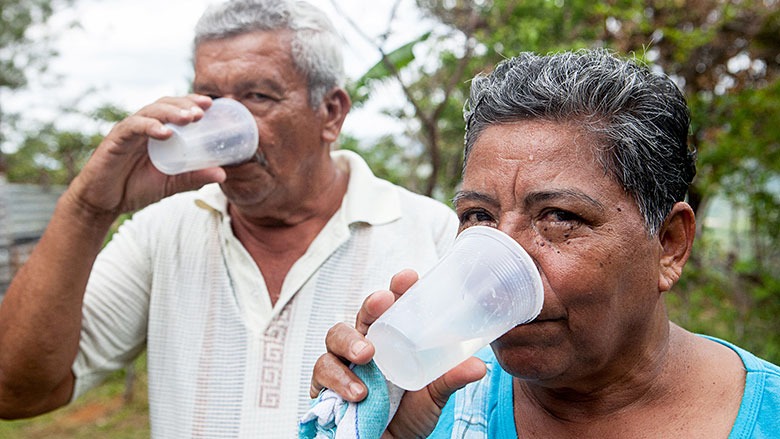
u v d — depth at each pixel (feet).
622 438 4.33
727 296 21.27
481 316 3.80
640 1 19.88
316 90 7.70
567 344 4.01
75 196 7.43
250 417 7.57
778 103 19.40
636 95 3.99
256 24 7.45
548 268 3.90
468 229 4.02
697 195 20.83
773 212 20.66
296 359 7.65
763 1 21.62
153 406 8.07
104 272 8.27
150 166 7.58
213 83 7.46
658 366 4.33
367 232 8.07
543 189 3.89
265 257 8.09
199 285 8.02
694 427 4.22
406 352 3.79
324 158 8.08
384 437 4.31
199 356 7.85
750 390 4.17
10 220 38.11
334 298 7.84
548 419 4.59
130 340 8.43
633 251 4.00
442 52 16.11
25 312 7.49
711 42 21.62
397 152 20.56
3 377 7.79
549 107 3.98
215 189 8.33
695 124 19.92
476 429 4.75
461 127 19.11
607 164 3.92
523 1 17.75
